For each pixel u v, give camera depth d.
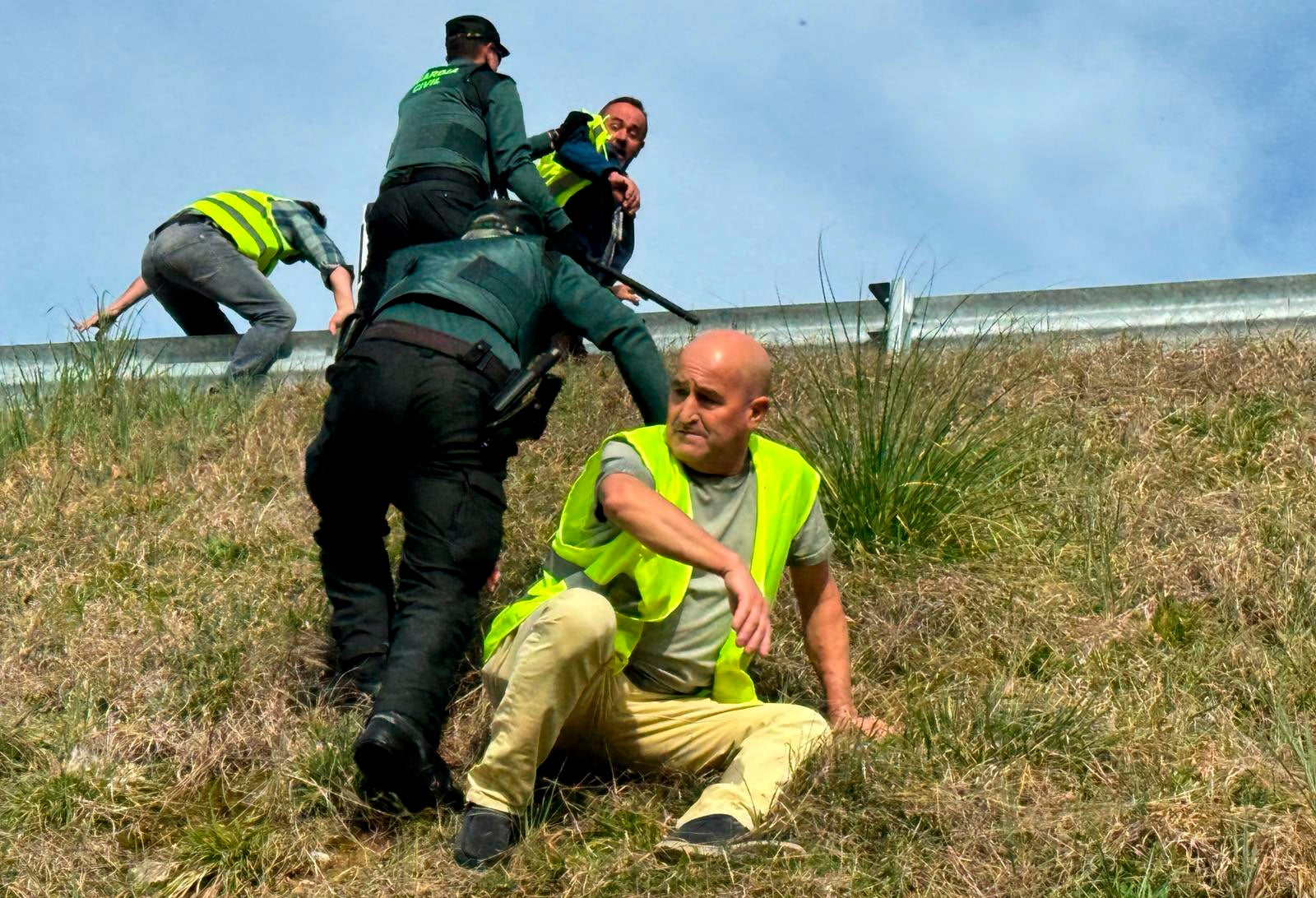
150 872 3.51
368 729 3.43
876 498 4.77
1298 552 4.55
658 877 3.23
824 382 5.70
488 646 3.61
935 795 3.39
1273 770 3.51
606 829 3.46
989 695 3.82
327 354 7.26
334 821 3.63
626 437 3.56
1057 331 6.52
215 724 4.10
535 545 4.95
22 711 4.18
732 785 3.37
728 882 3.19
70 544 5.26
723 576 3.23
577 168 7.14
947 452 4.98
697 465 3.53
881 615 4.39
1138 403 5.73
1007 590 4.46
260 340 7.06
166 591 4.91
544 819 3.47
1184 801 3.40
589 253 7.29
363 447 3.85
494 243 4.05
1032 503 4.99
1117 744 3.68
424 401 3.75
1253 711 3.88
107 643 4.50
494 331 3.90
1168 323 6.66
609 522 3.54
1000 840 3.30
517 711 3.32
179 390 6.72
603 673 3.46
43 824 3.69
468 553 3.73
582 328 4.07
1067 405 5.75
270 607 4.70
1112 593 4.47
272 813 3.66
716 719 3.54
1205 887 3.19
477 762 3.81
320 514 4.13
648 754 3.57
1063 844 3.29
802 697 4.02
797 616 4.30
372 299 4.18
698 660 3.54
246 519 5.43
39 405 6.52
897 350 6.11
